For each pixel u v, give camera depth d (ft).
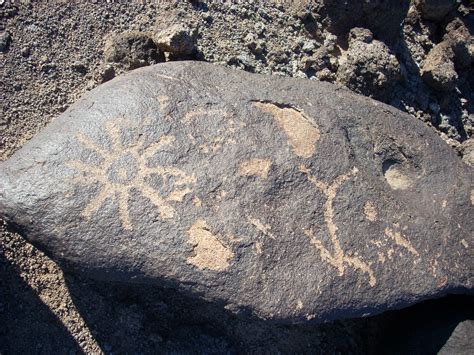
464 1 4.59
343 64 3.78
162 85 2.64
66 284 3.05
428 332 3.04
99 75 3.41
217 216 2.43
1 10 3.33
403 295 2.68
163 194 2.40
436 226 2.86
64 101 3.34
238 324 3.37
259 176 2.55
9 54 3.28
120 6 3.63
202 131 2.57
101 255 2.34
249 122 2.67
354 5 3.87
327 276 2.53
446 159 3.12
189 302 3.32
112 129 2.47
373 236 2.67
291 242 2.52
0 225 2.97
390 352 3.17
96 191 2.36
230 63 3.65
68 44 3.44
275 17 3.97
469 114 4.40
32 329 2.91
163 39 3.36
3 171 2.38
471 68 4.55
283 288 2.45
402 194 2.94
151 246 2.36
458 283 2.82
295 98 2.87
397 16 4.00
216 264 2.39
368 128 2.99
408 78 4.17
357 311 2.60
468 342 2.89
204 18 3.73
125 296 3.20
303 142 2.73
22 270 2.98
